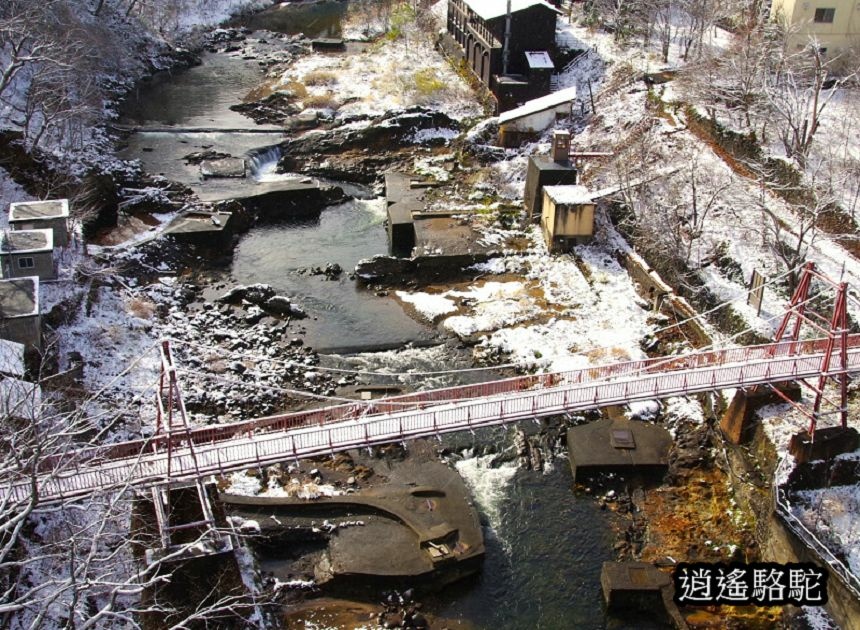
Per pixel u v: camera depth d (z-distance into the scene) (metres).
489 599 41.22
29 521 38.53
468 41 103.56
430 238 72.00
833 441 43.31
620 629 39.91
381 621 39.69
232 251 73.75
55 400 44.12
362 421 40.78
